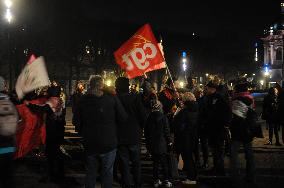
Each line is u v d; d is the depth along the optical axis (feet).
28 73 24.94
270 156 39.60
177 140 28.63
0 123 18.25
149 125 27.55
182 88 34.42
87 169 22.76
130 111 24.89
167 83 35.04
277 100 42.29
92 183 22.66
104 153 22.31
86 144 22.41
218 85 30.94
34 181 29.76
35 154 40.37
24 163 36.09
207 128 31.12
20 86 24.89
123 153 25.20
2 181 18.35
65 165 35.29
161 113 27.55
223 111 29.55
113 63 160.04
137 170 25.44
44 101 31.73
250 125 27.96
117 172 32.45
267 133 59.62
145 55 30.73
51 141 29.19
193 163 28.84
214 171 31.78
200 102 32.19
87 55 156.87
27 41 129.08
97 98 22.47
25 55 125.08
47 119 29.04
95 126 22.30
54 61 146.82
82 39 153.38
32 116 30.99
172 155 29.43
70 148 43.93
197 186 28.37
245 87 28.55
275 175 31.37
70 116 90.79
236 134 28.40
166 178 28.17
